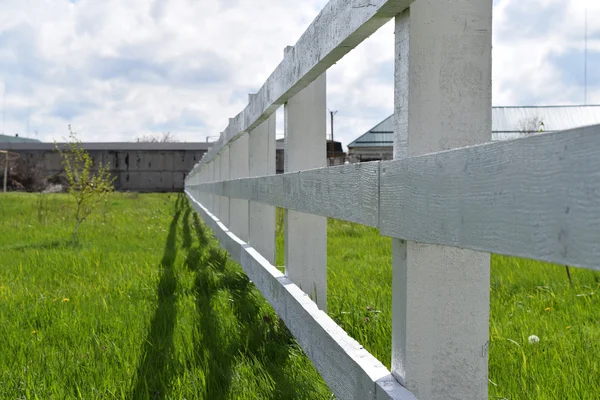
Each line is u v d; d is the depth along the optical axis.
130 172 35.78
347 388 1.93
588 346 2.82
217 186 7.58
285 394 2.33
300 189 2.70
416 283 1.57
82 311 3.81
